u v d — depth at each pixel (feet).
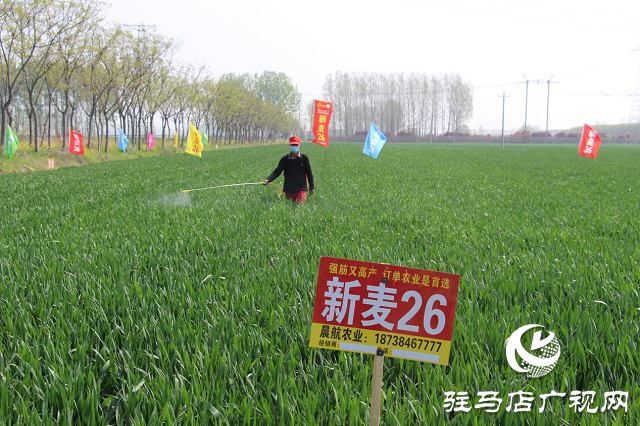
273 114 425.69
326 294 9.61
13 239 26.58
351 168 94.27
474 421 10.17
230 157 145.38
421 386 11.64
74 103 163.53
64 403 10.70
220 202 42.50
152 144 162.61
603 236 29.43
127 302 16.07
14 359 12.66
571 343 13.44
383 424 10.38
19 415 10.01
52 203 43.37
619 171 90.68
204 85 226.79
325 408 10.83
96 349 13.16
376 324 9.50
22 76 112.37
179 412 10.64
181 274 19.47
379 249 24.17
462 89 535.19
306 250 23.73
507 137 481.05
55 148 130.11
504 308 16.02
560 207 41.39
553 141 463.83
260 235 27.78
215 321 14.52
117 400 11.27
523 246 25.79
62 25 108.88
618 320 15.40
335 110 561.02
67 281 18.04
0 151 103.81
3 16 99.40
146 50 152.35
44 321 14.47
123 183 62.28
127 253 22.57
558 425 10.34
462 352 13.14
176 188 56.44
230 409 10.60
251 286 17.98
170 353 13.08
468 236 28.48
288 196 41.91
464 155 173.88
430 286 9.31
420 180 68.03
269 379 11.75
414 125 554.87
